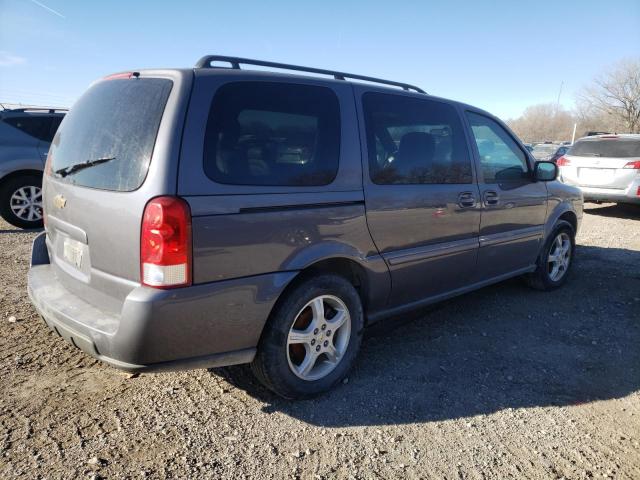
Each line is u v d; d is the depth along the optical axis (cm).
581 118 4469
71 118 320
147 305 233
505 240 440
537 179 473
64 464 238
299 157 288
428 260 365
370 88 340
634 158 984
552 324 441
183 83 254
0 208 748
